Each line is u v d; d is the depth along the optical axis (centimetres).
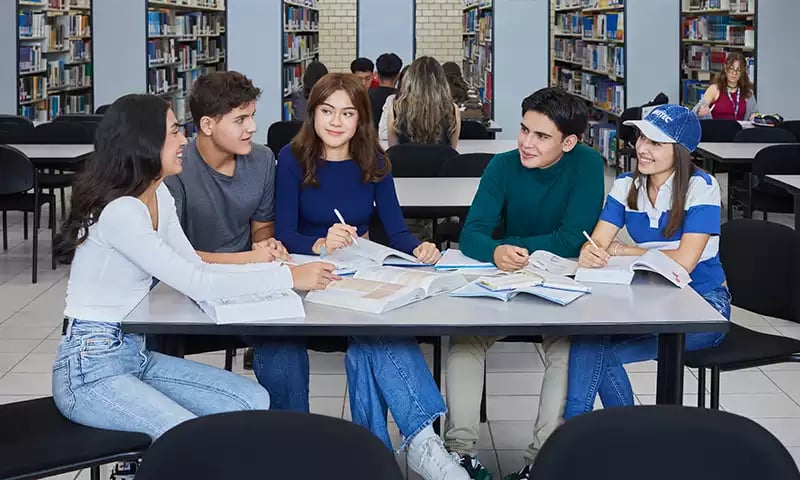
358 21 1105
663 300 266
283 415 159
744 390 418
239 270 272
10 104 948
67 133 722
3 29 938
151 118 246
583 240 322
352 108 327
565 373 288
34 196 598
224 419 158
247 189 331
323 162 335
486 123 811
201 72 1268
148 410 236
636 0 1021
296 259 308
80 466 225
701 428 155
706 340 302
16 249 688
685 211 308
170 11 1124
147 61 1030
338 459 155
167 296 267
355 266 298
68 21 1080
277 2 1031
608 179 1024
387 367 275
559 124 319
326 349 323
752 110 882
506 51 1046
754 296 327
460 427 299
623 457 156
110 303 246
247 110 316
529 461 297
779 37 948
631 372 439
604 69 1113
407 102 610
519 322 244
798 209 481
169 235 273
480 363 302
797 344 306
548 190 330
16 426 239
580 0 1222
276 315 247
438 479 269
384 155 342
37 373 438
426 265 312
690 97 1056
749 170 671
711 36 1030
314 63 909
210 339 325
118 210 243
